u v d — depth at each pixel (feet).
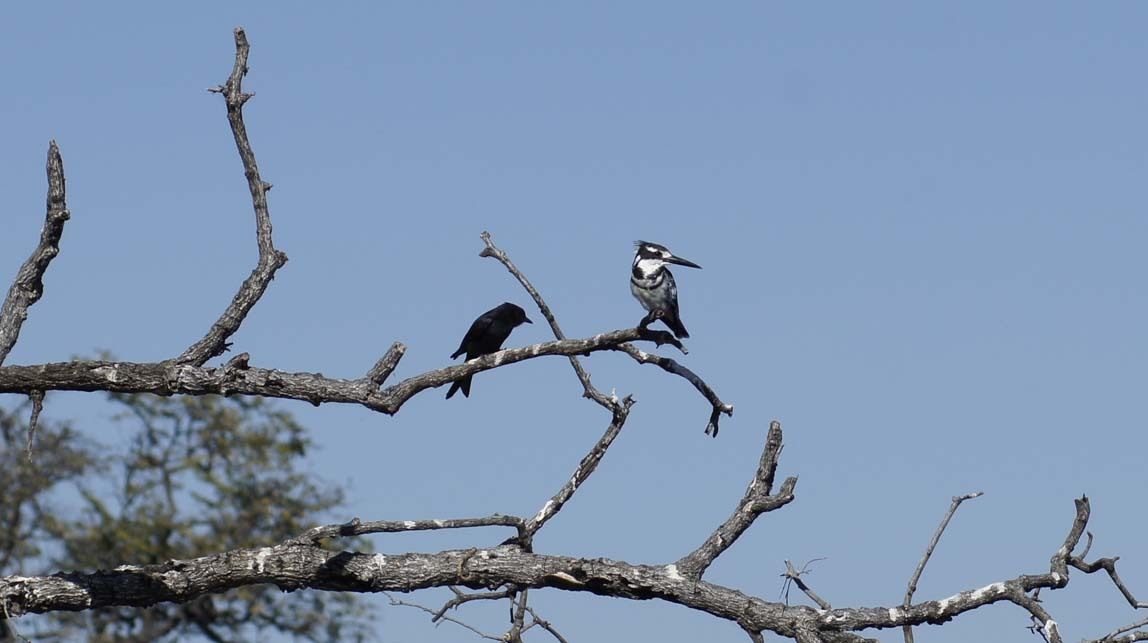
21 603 38.88
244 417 153.99
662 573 39.01
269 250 41.50
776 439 40.60
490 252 48.57
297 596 148.15
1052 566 36.04
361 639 148.36
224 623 146.10
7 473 141.08
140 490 146.51
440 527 40.98
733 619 38.45
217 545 146.51
